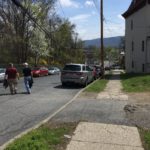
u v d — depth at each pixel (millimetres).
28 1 57500
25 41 60875
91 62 143125
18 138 8438
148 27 45969
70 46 109500
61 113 12688
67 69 27297
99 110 13562
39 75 49625
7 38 56750
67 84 27859
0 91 22656
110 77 41438
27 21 59156
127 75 42812
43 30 64125
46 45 74438
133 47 50031
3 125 10781
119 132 9547
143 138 8969
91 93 20516
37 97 19016
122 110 13641
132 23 50125
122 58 104312
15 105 15422
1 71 34906
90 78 30047
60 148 7766
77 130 9594
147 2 45469
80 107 14367
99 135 9117
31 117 12281
